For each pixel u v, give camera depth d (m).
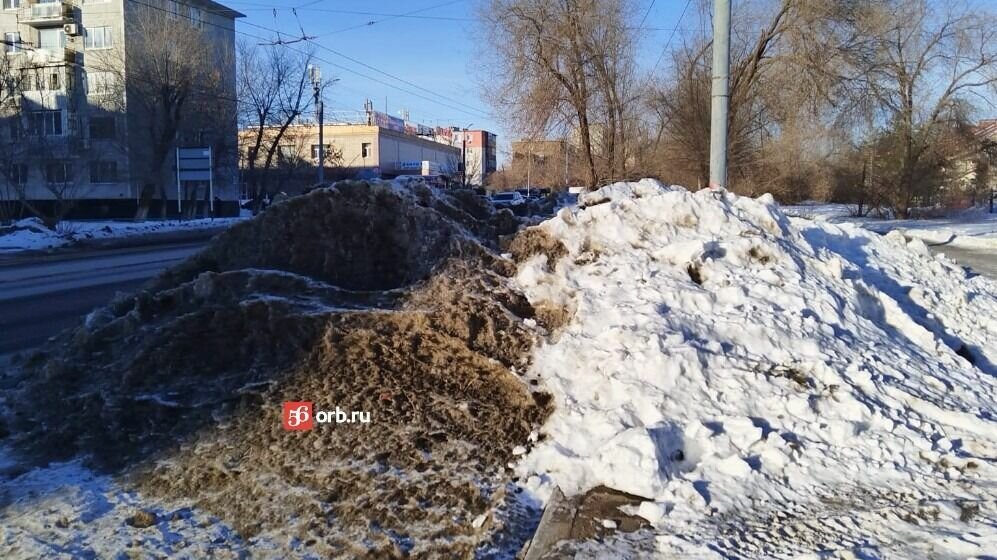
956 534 3.19
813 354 4.96
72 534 3.95
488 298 5.61
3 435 5.43
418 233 6.54
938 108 33.38
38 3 44.22
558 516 3.57
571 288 5.75
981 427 4.38
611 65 22.09
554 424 4.45
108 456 4.91
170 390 5.36
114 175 44.41
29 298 12.20
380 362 5.16
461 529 3.77
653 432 3.98
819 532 3.32
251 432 4.75
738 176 23.16
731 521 3.46
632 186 7.73
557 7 21.16
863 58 20.91
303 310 5.67
